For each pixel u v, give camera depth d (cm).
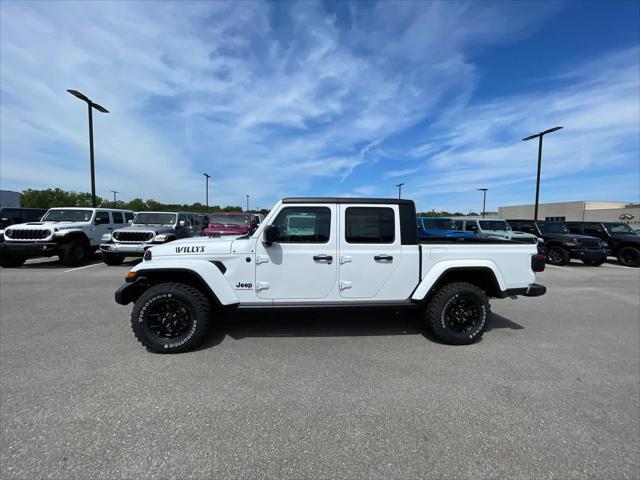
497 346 400
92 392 283
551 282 872
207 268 382
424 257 410
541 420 250
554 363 352
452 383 306
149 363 342
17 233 973
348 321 489
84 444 218
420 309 426
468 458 209
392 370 332
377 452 213
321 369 332
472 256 418
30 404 263
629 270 1121
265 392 287
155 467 199
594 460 209
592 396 285
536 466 203
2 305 564
